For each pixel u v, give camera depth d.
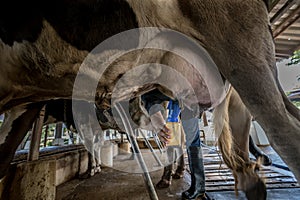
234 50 0.89
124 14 0.83
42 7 0.76
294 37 3.43
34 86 0.92
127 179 2.55
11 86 0.88
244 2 0.91
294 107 0.92
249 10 0.90
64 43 0.80
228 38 0.89
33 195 1.37
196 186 1.72
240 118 1.57
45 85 0.92
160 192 1.99
